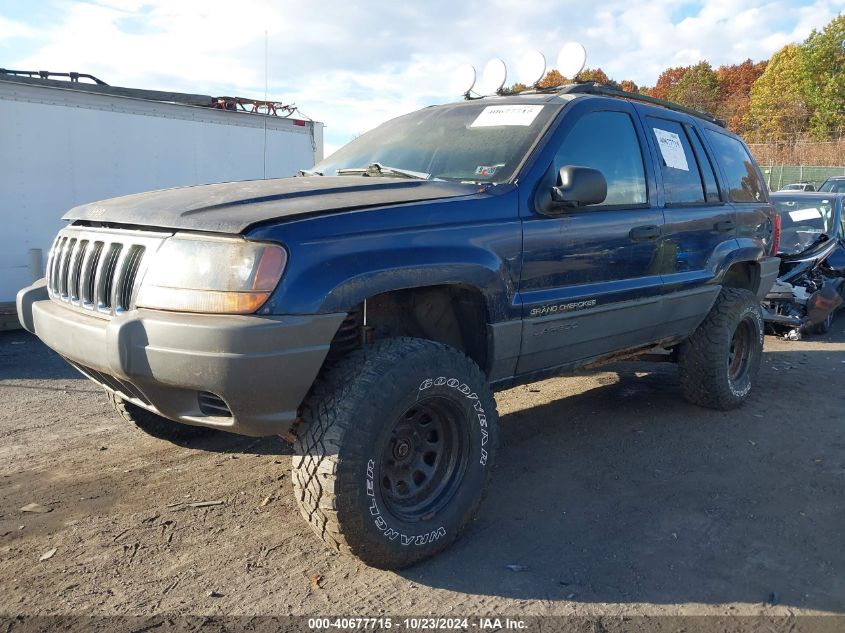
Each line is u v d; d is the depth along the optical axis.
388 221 2.90
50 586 2.78
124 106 8.47
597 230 3.78
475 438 3.12
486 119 3.98
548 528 3.35
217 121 9.37
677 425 4.87
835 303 8.14
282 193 2.99
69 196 8.17
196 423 2.75
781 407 5.33
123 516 3.38
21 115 7.70
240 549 3.09
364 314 3.07
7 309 7.61
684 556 3.09
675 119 4.75
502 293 3.27
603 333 3.92
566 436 4.64
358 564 2.99
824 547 3.18
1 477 3.82
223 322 2.48
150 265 2.71
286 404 2.62
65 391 5.58
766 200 5.82
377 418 2.71
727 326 4.90
